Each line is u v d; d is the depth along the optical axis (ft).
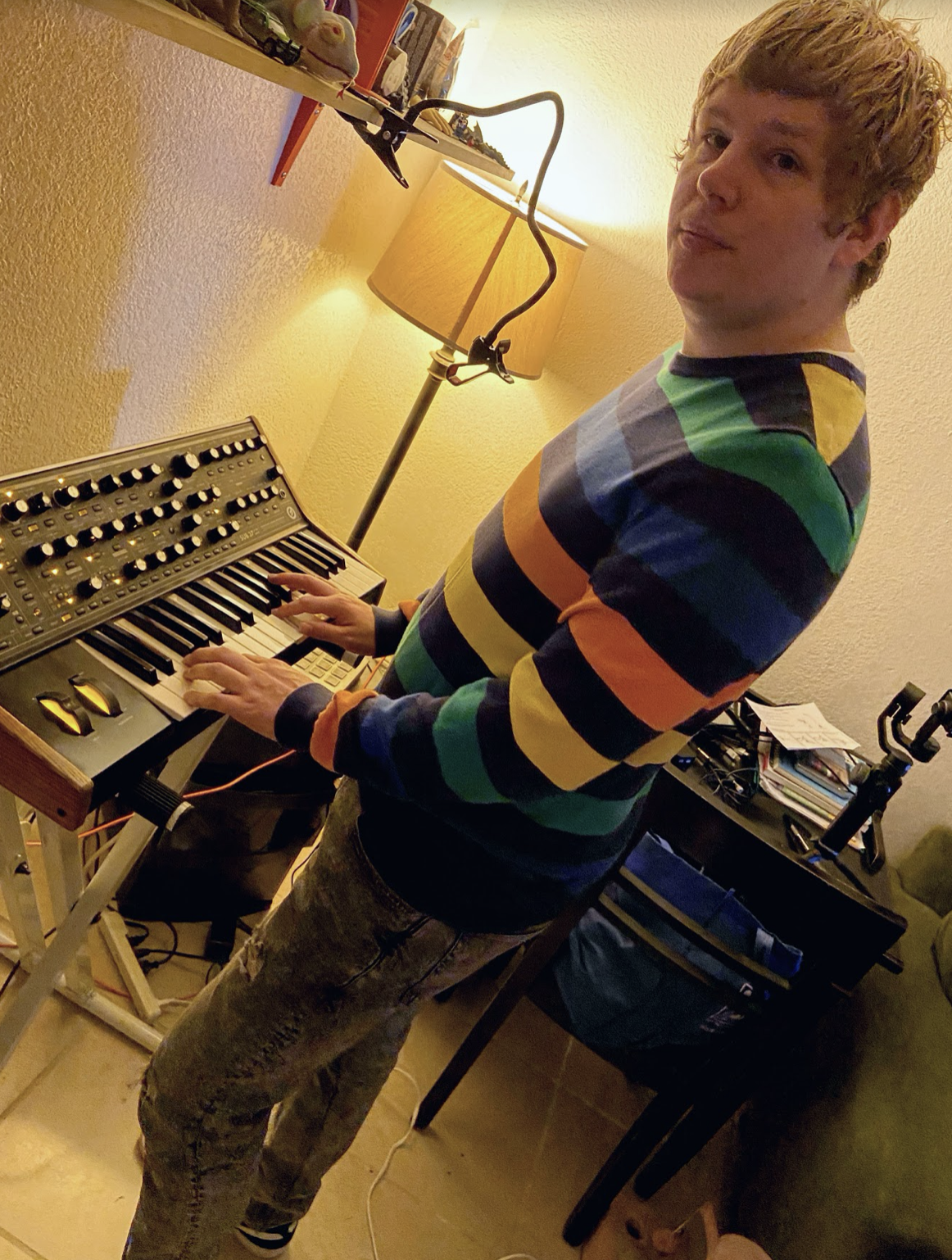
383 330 6.54
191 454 3.86
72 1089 4.48
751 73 2.29
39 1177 4.10
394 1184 4.94
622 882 4.45
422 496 6.86
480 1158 5.30
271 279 5.19
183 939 5.49
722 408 2.35
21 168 3.20
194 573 3.72
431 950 2.95
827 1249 4.28
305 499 7.13
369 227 5.92
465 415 6.57
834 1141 4.69
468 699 2.43
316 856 3.14
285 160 4.60
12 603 2.93
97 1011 4.78
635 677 2.17
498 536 2.74
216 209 4.40
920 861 6.14
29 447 4.02
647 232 5.81
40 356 3.79
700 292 2.41
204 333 4.85
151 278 4.20
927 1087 4.71
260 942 3.09
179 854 4.96
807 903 4.38
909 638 5.83
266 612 3.82
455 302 5.17
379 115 3.74
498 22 5.74
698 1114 4.88
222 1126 3.12
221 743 4.65
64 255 3.62
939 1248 4.01
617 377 6.13
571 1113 5.85
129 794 2.92
